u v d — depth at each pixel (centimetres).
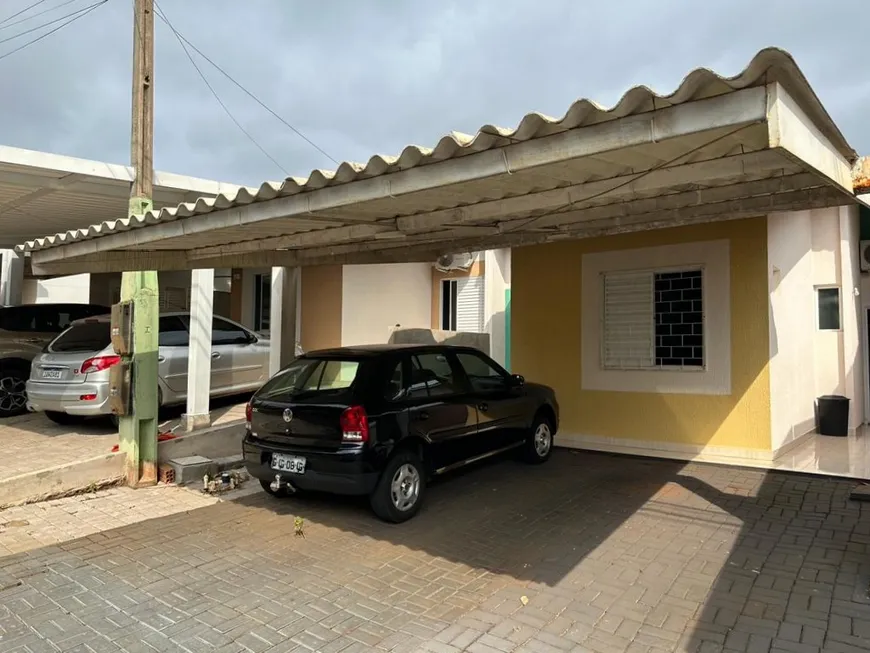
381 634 370
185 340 1001
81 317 1155
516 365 918
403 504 569
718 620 381
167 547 512
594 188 444
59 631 375
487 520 570
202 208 504
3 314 1071
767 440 726
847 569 449
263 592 427
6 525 565
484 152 363
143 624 383
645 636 365
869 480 667
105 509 614
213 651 351
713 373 758
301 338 1217
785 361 795
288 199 461
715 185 476
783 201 586
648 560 475
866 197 553
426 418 592
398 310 1245
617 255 830
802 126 323
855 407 961
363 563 476
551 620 385
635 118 312
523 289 914
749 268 734
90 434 902
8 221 1086
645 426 805
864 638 356
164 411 1034
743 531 530
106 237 626
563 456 817
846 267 955
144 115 697
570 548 502
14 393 1044
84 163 766
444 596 419
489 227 614
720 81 278
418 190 394
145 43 698
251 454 603
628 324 826
